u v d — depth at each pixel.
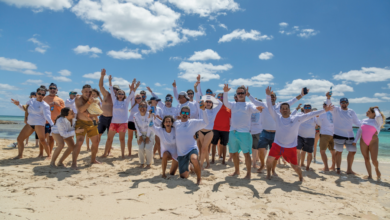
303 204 3.71
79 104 5.71
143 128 6.02
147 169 5.76
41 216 2.85
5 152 7.34
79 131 5.62
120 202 3.46
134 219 2.90
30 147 8.91
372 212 3.54
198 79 6.81
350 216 3.35
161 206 3.37
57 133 5.51
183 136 4.80
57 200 3.41
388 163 8.97
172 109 7.87
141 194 3.83
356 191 4.69
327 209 3.56
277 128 5.06
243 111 5.25
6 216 2.75
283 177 5.52
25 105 6.32
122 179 4.71
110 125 7.25
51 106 6.60
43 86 6.41
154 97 8.03
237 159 5.43
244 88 5.44
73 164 5.52
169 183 4.51
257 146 6.29
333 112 6.55
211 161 7.39
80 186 4.13
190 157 4.59
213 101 5.81
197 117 7.66
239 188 4.39
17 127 25.78
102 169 5.54
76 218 2.86
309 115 4.78
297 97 5.77
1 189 3.72
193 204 3.49
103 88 7.39
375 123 5.96
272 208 3.48
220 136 6.40
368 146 6.03
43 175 4.70
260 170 5.95
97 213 3.04
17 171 4.91
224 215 3.14
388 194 4.54
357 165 8.35
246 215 3.17
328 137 6.60
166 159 4.88
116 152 8.54
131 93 7.34
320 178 5.66
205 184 4.54
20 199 3.34
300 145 6.70
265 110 5.91
